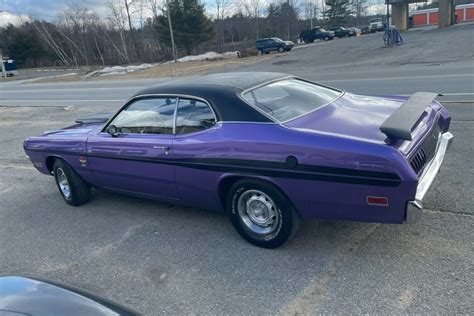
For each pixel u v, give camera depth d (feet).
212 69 89.15
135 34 210.59
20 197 18.76
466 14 210.18
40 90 86.53
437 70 44.93
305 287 9.71
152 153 13.02
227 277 10.53
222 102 11.67
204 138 11.76
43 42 232.94
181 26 170.19
